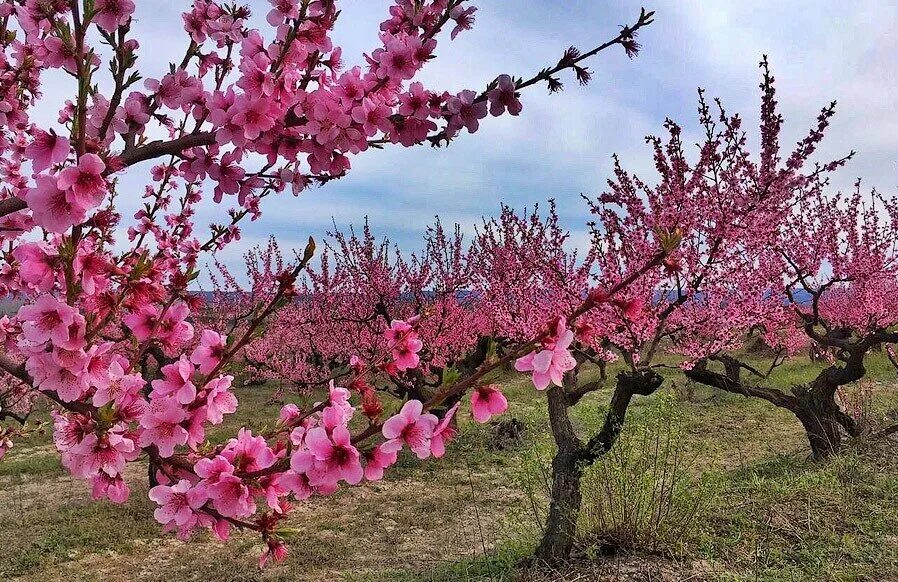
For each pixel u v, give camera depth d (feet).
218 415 5.96
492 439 33.14
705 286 21.43
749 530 16.39
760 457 26.61
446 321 37.14
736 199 20.61
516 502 24.17
